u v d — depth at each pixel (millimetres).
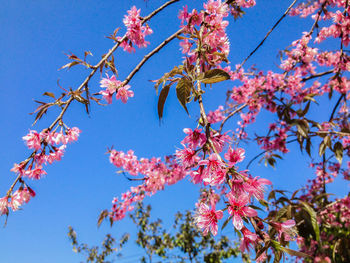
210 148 272
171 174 958
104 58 426
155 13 468
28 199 441
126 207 988
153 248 2209
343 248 676
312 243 699
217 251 2078
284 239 237
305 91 1012
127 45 481
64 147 464
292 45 916
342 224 838
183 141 298
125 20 469
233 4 645
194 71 312
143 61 414
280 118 917
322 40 891
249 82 1125
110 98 429
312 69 1059
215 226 248
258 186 242
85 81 417
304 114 775
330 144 742
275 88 1050
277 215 480
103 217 911
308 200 1049
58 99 414
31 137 448
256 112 1139
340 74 905
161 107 319
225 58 389
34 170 450
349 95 1051
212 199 256
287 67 963
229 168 246
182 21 419
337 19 819
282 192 543
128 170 982
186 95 306
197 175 276
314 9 1087
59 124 448
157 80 314
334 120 965
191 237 2131
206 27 403
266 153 1060
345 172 1117
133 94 429
